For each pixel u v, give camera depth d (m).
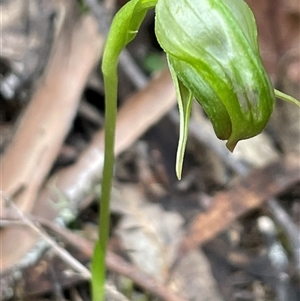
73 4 0.20
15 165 0.17
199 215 0.18
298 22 0.22
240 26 0.10
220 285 0.17
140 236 0.18
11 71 0.20
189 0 0.10
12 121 0.20
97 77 0.21
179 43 0.10
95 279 0.13
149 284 0.16
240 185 0.19
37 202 0.17
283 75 0.23
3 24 0.20
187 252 0.18
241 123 0.10
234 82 0.10
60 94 0.18
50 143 0.18
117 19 0.11
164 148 0.21
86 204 0.18
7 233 0.16
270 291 0.17
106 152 0.13
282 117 0.22
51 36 0.20
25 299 0.16
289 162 0.19
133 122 0.19
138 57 0.23
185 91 0.10
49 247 0.17
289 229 0.18
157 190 0.19
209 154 0.21
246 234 0.19
